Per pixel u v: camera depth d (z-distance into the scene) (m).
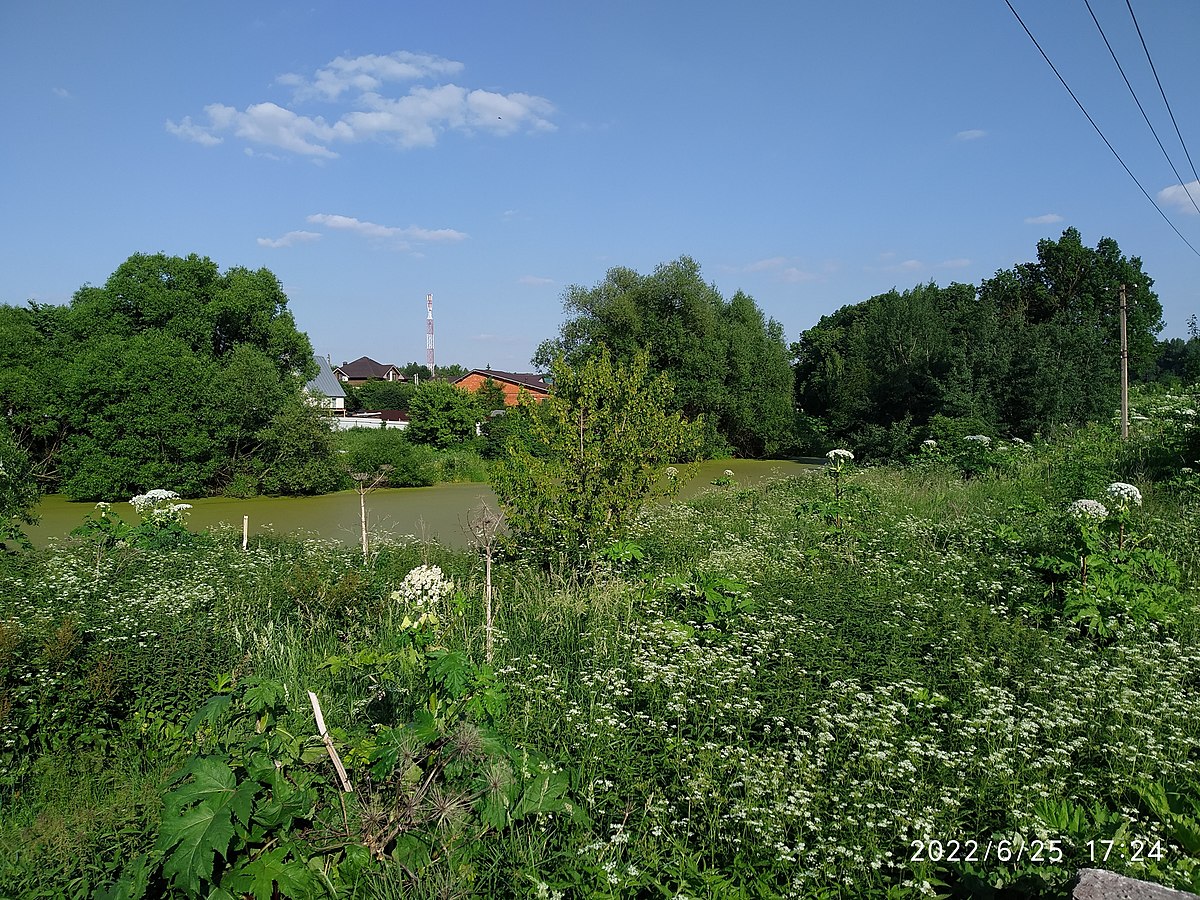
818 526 12.01
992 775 4.46
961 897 3.70
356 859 3.62
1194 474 13.45
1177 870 3.72
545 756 4.84
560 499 10.20
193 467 24.78
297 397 26.83
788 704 5.41
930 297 33.44
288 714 5.11
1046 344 24.98
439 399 37.97
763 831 4.05
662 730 5.13
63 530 17.95
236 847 3.34
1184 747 4.79
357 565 10.71
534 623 7.66
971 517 12.03
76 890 3.92
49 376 25.69
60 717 5.70
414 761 4.06
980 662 6.07
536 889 3.58
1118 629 6.95
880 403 29.61
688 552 10.98
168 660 6.30
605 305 40.00
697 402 38.81
